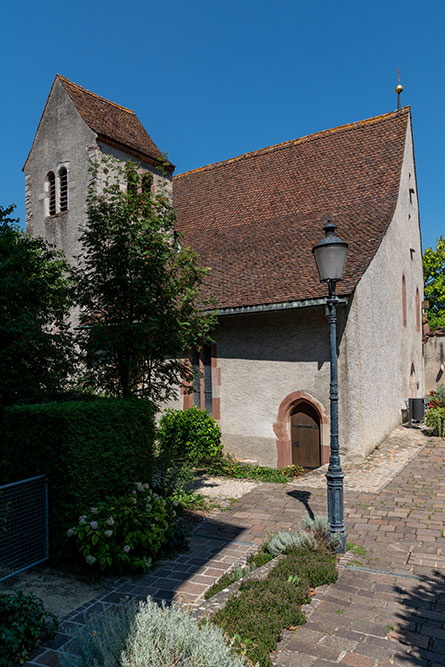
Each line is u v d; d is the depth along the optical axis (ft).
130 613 12.60
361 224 44.73
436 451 40.86
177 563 20.80
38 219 55.01
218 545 22.93
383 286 46.75
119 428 23.09
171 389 33.42
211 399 46.11
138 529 20.53
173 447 34.30
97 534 19.25
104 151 50.47
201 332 32.78
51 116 53.83
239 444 43.45
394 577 18.89
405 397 56.29
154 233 31.04
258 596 15.89
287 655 13.35
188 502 28.94
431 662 13.03
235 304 40.81
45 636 14.71
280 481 34.91
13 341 28.07
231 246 50.90
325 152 57.06
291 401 40.86
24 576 19.40
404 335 56.59
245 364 43.39
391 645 13.89
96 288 31.40
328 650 13.60
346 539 23.31
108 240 31.12
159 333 29.37
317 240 45.09
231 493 31.94
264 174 59.98
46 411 20.90
